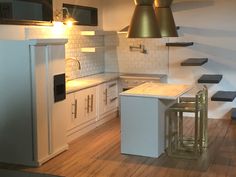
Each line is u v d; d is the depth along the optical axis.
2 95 3.40
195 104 3.58
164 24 3.68
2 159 3.49
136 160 3.48
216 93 4.93
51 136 3.53
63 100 3.70
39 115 3.35
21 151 3.41
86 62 5.16
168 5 3.68
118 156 3.60
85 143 4.03
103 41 5.62
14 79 3.34
